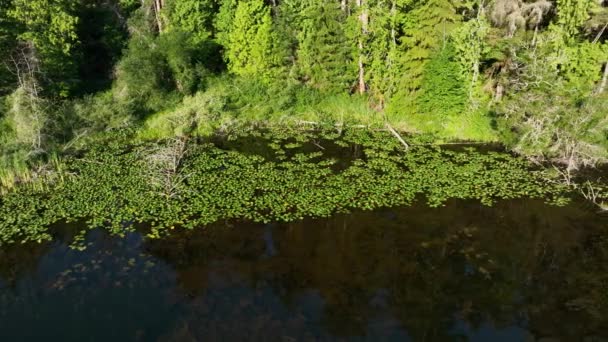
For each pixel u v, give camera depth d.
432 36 32.38
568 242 20.27
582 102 27.36
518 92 30.05
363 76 36.84
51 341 14.58
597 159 27.14
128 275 17.78
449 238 20.44
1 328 15.09
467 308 16.53
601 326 15.72
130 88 35.09
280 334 15.11
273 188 24.44
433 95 32.81
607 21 31.92
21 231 20.23
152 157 26.91
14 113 28.47
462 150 29.86
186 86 37.34
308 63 36.59
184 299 16.62
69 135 30.22
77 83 36.09
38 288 16.98
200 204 22.69
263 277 17.94
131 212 21.84
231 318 15.77
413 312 16.27
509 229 21.11
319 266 18.61
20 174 24.95
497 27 33.97
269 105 36.38
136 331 15.09
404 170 26.77
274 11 43.41
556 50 30.44
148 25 42.91
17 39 31.89
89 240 19.78
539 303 16.81
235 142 31.53
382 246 19.88
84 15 40.59
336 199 23.38
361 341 14.88
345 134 33.03
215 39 41.91
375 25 33.78
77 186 24.22
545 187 24.75
